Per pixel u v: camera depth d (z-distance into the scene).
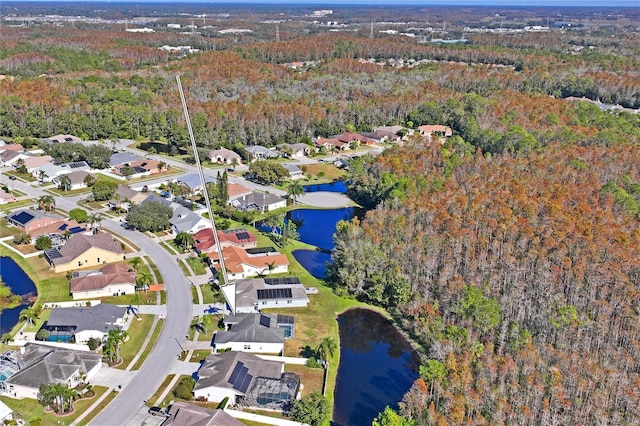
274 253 143.50
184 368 99.75
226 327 111.31
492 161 191.75
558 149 199.75
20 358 97.06
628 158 188.38
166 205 163.50
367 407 95.19
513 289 116.38
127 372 98.00
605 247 127.50
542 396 87.94
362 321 120.56
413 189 167.00
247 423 88.00
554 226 137.12
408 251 131.75
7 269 133.25
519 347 99.69
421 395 87.69
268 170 198.75
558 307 110.62
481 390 89.00
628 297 112.31
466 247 131.12
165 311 117.00
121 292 123.00
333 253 136.38
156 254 142.00
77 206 172.88
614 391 89.88
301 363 103.75
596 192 159.75
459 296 113.94
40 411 88.00
